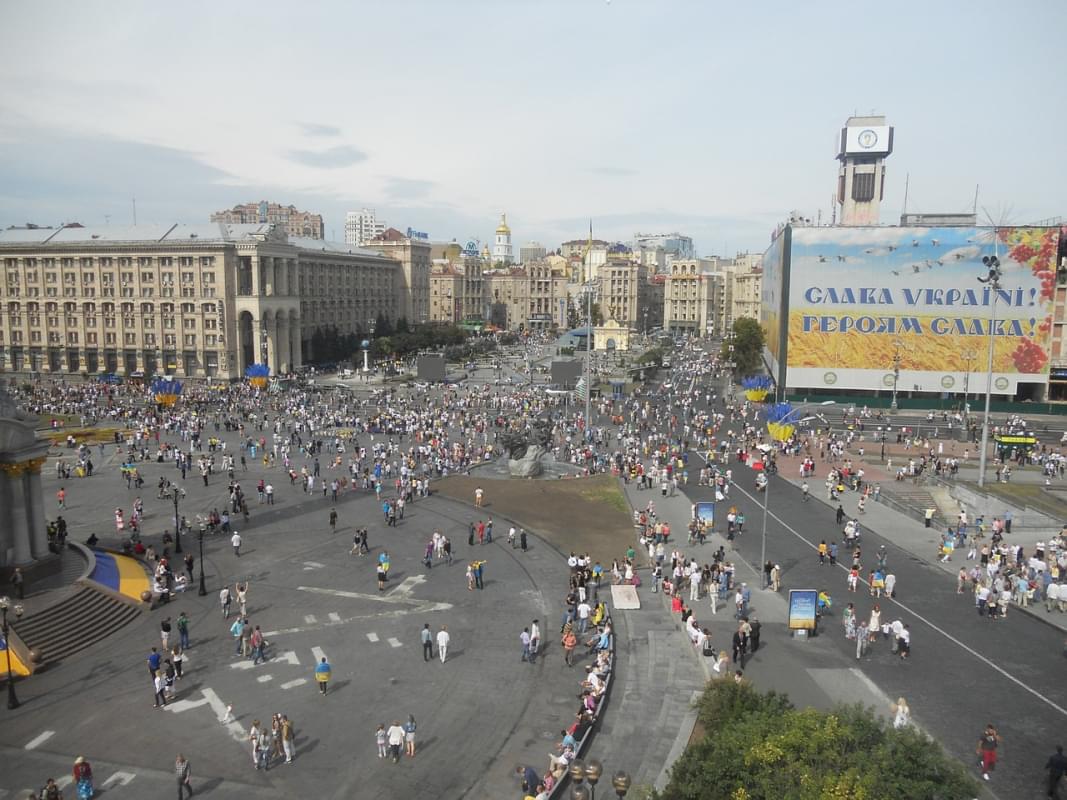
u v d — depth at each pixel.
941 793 23.22
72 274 169.25
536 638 41.25
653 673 39.91
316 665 40.47
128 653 41.56
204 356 164.62
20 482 48.78
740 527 64.50
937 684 38.28
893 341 135.88
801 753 24.06
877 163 177.00
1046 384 134.50
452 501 73.69
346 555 57.53
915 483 81.19
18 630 41.47
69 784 30.25
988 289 131.75
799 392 139.75
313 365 188.25
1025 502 72.88
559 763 30.72
